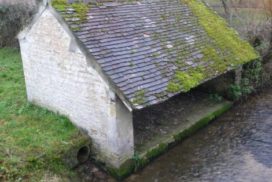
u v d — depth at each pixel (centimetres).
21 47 1111
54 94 1044
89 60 888
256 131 1155
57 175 840
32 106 1132
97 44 920
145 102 866
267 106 1351
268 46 1608
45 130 970
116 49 949
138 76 921
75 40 905
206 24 1352
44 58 1031
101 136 927
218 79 1363
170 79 982
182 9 1346
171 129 1112
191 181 906
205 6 1492
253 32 1667
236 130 1166
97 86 891
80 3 999
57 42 964
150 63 991
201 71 1085
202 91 1416
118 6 1109
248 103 1389
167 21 1219
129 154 933
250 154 1021
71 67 947
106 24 1005
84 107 950
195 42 1210
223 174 930
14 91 1273
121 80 870
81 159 938
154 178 925
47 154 851
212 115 1230
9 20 2016
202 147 1070
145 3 1229
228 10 1903
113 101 861
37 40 1032
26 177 792
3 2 2083
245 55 1323
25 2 2041
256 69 1474
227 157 1010
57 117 1037
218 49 1250
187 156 1024
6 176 770
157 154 1016
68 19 925
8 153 839
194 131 1155
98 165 956
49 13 955
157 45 1075
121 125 891
